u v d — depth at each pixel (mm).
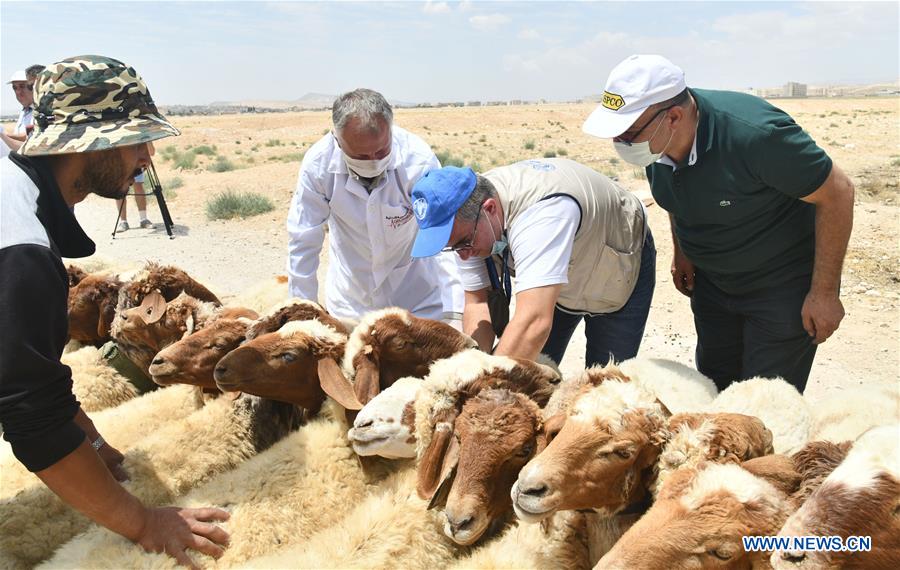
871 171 24906
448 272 6109
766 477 2863
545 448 3309
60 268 3412
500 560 3674
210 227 20406
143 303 6090
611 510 3277
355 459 4562
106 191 3768
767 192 5012
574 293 5461
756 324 5641
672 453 3102
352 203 5715
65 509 4652
